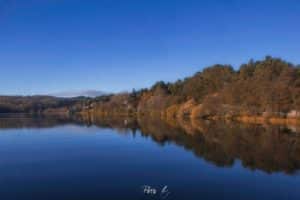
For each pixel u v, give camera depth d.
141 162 37.12
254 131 69.12
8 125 100.75
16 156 41.50
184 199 23.75
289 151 43.59
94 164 36.00
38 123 112.44
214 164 35.78
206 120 111.88
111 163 36.59
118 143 54.56
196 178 29.62
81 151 45.72
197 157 40.16
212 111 118.81
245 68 152.62
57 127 91.88
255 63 156.50
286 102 96.75
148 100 177.12
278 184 27.75
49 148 48.91
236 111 112.50
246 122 96.56
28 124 106.50
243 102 112.06
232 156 40.53
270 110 100.06
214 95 128.12
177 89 181.88
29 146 51.38
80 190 25.78
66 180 28.88
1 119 147.38
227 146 48.78
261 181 28.69
